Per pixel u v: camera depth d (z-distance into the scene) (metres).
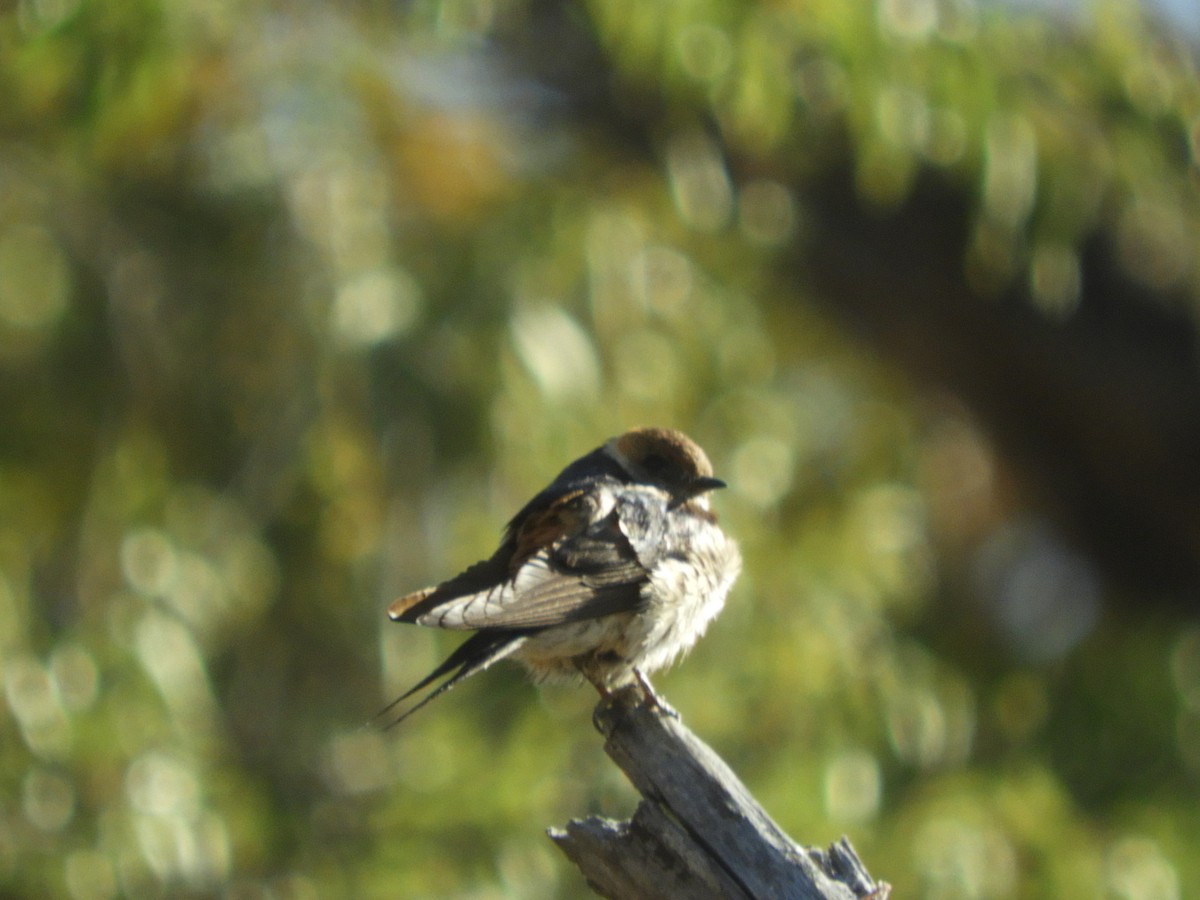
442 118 13.96
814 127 13.20
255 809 12.31
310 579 12.97
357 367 12.32
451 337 12.34
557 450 12.33
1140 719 14.89
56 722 10.98
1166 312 14.94
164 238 13.11
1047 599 16.89
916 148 11.56
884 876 11.80
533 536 8.16
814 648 12.85
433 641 13.16
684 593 8.10
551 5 13.59
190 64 12.13
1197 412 15.21
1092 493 16.59
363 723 13.42
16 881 10.69
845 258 15.48
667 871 6.03
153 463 12.68
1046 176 11.98
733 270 14.71
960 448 16.86
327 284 12.52
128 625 11.58
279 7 12.88
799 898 5.86
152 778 11.18
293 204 12.81
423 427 12.17
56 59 11.19
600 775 12.28
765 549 13.20
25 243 12.69
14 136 12.77
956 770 13.27
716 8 10.84
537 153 14.39
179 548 12.13
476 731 13.05
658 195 14.29
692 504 8.78
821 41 11.02
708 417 13.56
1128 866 12.55
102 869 10.88
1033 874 12.43
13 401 12.77
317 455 12.44
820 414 15.64
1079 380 15.53
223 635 13.12
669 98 11.87
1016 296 15.04
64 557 12.29
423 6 11.52
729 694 12.47
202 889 11.62
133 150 12.96
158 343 12.84
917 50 10.98
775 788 12.01
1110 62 12.24
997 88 11.41
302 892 12.02
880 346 16.27
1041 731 14.89
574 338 12.30
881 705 12.94
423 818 12.41
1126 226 13.90
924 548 15.60
